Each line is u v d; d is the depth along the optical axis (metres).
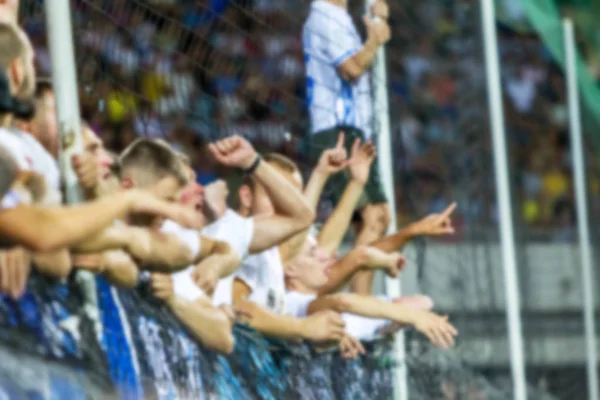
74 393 10.27
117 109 15.48
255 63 17.97
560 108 28.36
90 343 10.77
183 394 11.96
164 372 11.73
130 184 11.91
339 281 15.76
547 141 28.11
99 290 11.36
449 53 21.48
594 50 29.56
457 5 21.50
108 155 11.95
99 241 10.66
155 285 11.66
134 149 12.02
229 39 17.77
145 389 11.35
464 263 21.41
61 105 11.32
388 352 16.70
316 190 15.36
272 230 13.57
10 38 10.62
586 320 25.16
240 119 17.23
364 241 17.28
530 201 27.47
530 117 27.97
